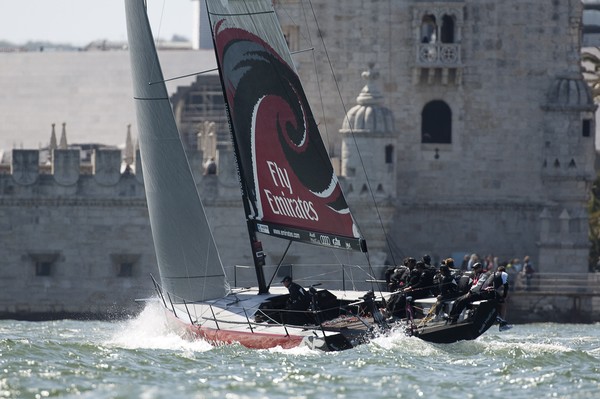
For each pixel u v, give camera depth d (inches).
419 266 7396.7
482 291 7150.6
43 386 5959.6
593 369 6628.9
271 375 6299.2
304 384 6067.9
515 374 6412.4
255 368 6486.2
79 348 7190.0
